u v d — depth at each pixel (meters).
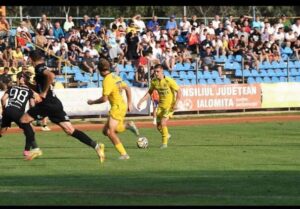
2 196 22.81
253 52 77.00
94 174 28.69
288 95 70.12
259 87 69.19
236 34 78.38
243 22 81.69
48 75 33.00
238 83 70.00
